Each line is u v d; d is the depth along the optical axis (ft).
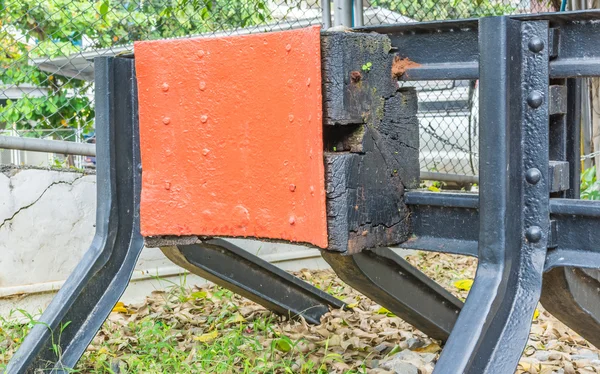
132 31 16.28
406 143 7.04
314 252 16.60
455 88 23.45
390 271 9.13
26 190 13.06
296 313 12.07
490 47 6.01
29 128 16.19
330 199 6.35
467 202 6.58
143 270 14.39
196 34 16.65
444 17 21.17
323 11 15.98
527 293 6.08
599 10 5.68
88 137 16.24
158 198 7.61
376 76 6.72
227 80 7.03
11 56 15.08
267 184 6.84
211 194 7.26
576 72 5.99
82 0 15.62
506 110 5.98
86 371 9.69
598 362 10.09
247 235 7.04
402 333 11.71
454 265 17.48
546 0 23.03
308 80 6.35
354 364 9.95
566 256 6.15
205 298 13.70
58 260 13.43
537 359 10.31
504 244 6.01
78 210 13.64
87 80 16.19
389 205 6.86
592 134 21.77
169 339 10.85
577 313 6.98
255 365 9.62
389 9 19.92
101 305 8.49
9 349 10.71
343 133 6.72
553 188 6.24
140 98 7.66
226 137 7.09
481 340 5.68
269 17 17.17
